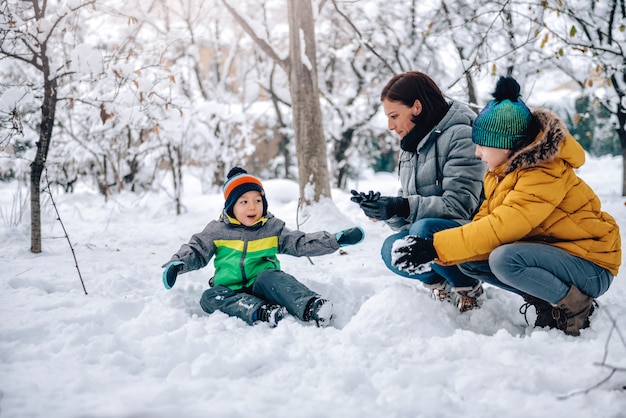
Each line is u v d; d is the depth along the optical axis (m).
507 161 2.46
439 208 2.76
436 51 11.31
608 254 2.45
